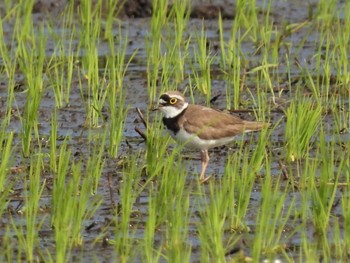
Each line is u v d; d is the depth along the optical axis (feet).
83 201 45.93
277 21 84.94
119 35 78.18
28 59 70.90
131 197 48.98
